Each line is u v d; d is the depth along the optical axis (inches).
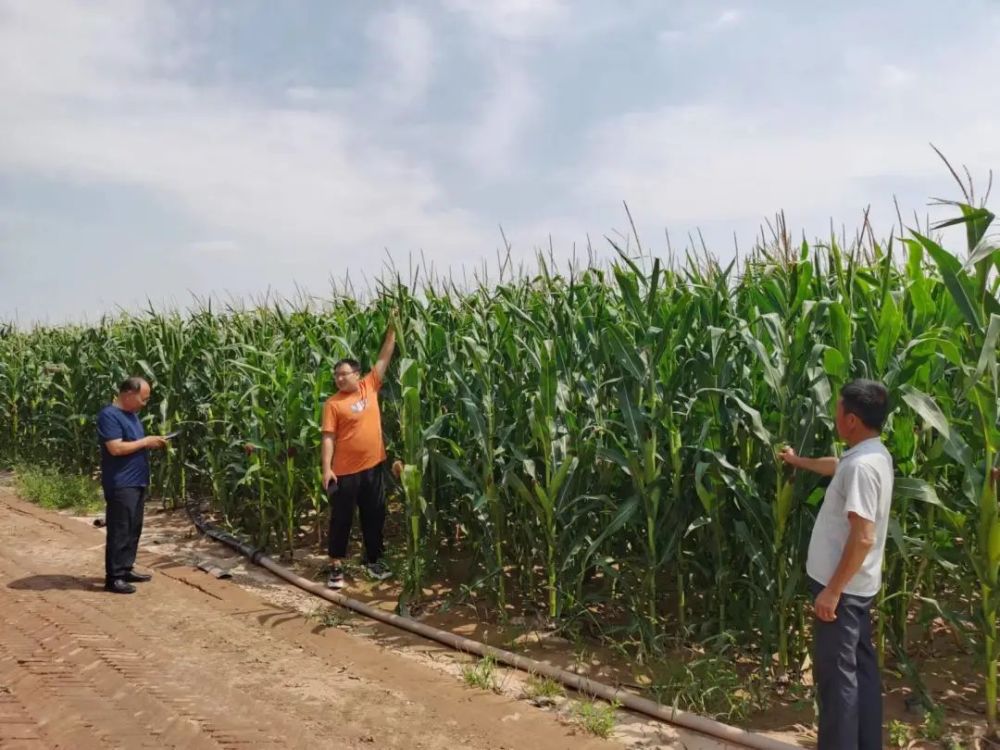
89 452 465.7
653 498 189.9
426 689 177.2
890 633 172.4
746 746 150.6
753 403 184.7
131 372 411.8
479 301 273.0
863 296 175.6
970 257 136.8
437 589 253.6
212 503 372.8
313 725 156.6
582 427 219.1
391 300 286.5
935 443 163.6
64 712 157.5
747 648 191.2
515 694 175.6
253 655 197.0
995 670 152.3
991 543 147.3
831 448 168.6
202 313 405.4
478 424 223.3
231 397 331.9
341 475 253.0
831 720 131.0
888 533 155.9
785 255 197.0
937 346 165.2
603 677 184.1
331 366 299.9
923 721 159.8
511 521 242.8
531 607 230.2
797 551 169.9
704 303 202.8
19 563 285.0
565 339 227.5
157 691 170.9
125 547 252.2
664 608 225.3
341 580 253.9
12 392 533.6
